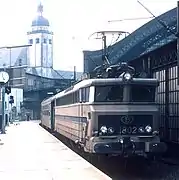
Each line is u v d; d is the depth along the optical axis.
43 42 121.00
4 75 34.38
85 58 40.84
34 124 61.47
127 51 29.67
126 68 15.88
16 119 75.25
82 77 18.11
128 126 14.44
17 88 80.31
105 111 14.41
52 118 34.75
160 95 20.14
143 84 14.98
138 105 14.75
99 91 14.77
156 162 16.50
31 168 13.32
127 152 14.16
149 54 20.77
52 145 22.12
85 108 15.52
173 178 13.50
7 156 16.81
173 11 24.25
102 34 22.39
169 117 19.03
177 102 17.94
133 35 29.14
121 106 14.61
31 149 19.86
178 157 17.92
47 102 41.66
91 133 14.38
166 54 19.00
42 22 122.56
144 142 14.30
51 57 122.81
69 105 21.23
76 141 18.02
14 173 12.31
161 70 19.83
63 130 24.66
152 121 14.66
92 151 14.13
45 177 11.52
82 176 11.58
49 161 15.12
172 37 22.98
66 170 12.83
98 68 17.58
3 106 34.97
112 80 14.84
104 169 15.48
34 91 82.81
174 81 18.23
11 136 30.34
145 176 14.02
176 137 18.19
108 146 14.02
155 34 25.97
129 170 15.24
